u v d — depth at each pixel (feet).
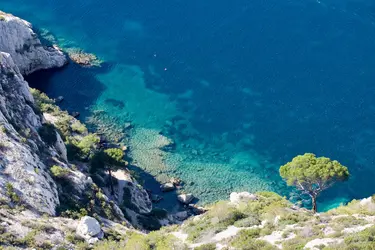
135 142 368.89
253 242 194.49
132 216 286.87
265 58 420.77
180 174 347.77
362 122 371.35
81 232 216.33
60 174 259.60
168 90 409.49
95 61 435.94
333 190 331.16
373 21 435.94
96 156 313.53
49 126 301.63
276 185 339.77
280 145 364.58
